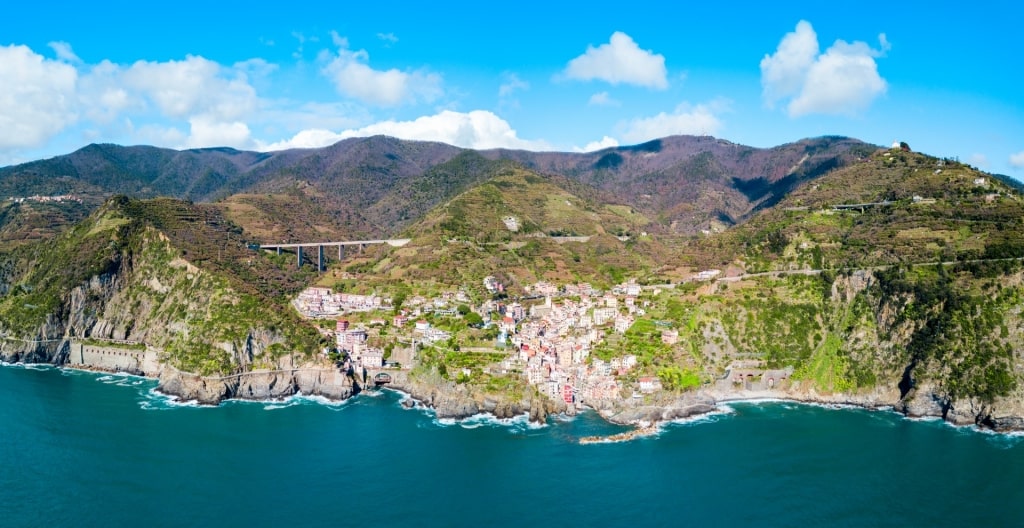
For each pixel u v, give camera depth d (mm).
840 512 185875
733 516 183875
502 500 191875
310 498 192000
